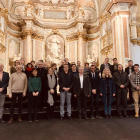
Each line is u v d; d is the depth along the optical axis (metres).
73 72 6.36
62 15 15.27
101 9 13.76
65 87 5.44
